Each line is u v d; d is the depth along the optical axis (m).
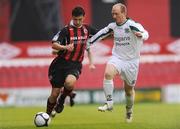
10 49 69.25
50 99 37.75
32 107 62.56
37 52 69.31
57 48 35.88
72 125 38.81
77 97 66.88
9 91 66.00
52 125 38.81
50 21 74.88
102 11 75.38
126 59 37.44
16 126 38.81
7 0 75.19
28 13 75.25
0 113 52.59
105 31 37.44
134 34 36.91
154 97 67.69
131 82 38.12
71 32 36.50
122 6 36.69
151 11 76.31
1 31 75.44
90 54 38.34
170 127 37.12
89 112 52.06
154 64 69.38
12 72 68.81
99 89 67.12
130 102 39.28
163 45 69.69
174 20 76.81
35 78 68.62
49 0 74.62
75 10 36.25
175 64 69.56
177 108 56.38
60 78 36.91
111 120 43.12
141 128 36.59
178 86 68.00
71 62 36.69
